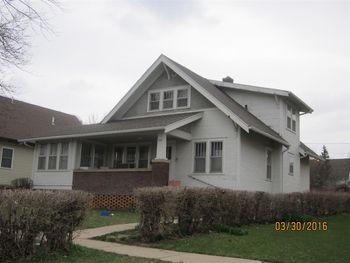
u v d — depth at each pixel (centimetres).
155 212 1082
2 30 1130
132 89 2283
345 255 980
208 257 916
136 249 987
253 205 1497
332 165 7244
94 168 2252
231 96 2403
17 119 3222
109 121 2377
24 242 791
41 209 802
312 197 1998
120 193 1981
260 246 1050
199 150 2041
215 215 1274
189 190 1178
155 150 2178
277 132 2244
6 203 765
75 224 877
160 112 2239
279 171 2259
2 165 2991
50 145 2403
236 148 1936
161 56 2192
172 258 889
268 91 2262
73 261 805
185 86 2173
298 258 927
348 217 2147
